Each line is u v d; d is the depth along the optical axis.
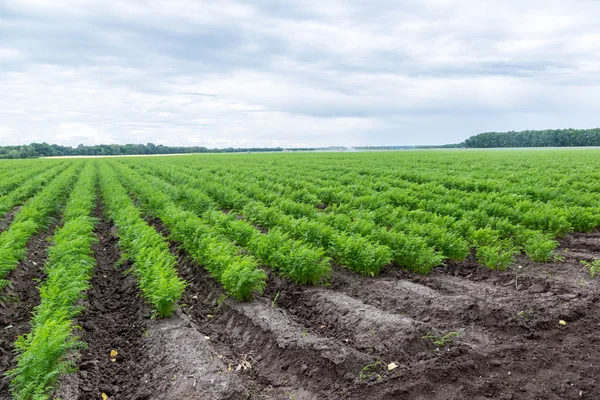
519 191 21.61
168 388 6.52
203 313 9.69
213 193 25.12
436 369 6.51
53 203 22.66
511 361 6.77
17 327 8.85
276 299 10.07
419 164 47.22
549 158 56.31
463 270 11.48
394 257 11.63
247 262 9.80
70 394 6.39
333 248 11.75
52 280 9.36
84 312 9.42
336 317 8.62
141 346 8.04
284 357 7.35
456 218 16.81
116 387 6.87
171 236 15.08
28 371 6.23
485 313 8.23
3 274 10.73
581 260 11.70
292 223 14.33
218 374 6.70
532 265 11.62
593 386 6.04
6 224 19.86
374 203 19.30
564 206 17.59
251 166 49.22
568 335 7.49
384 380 6.42
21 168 54.72
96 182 38.19
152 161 75.06
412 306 9.02
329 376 6.67
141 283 9.63
